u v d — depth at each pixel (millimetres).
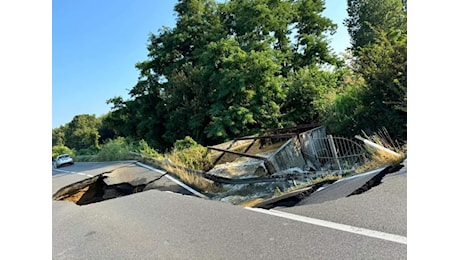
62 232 4684
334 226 3494
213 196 7738
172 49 30844
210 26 29797
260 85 22719
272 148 15125
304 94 20297
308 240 3229
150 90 31281
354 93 10773
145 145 23391
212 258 3127
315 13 30109
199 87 26234
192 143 18922
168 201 6117
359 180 5258
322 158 9805
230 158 14352
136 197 6844
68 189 10250
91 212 5805
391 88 8484
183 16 30844
